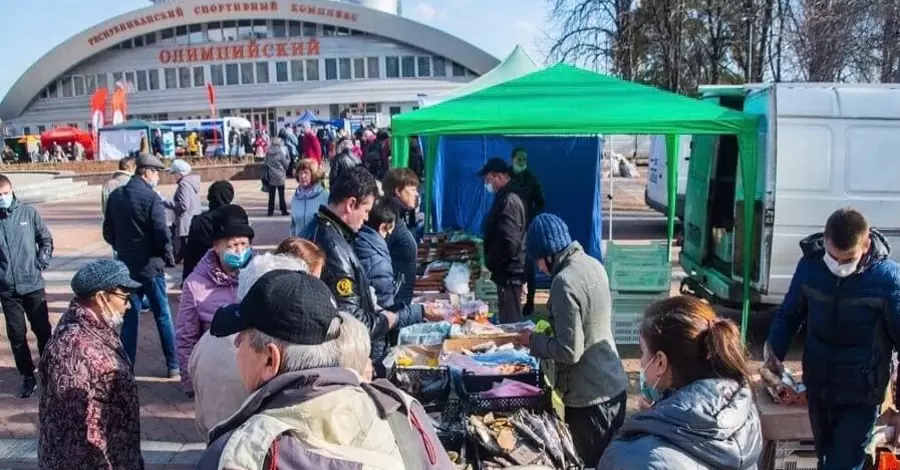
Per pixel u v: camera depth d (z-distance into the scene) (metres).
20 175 24.52
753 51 22.61
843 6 17.66
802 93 6.41
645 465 1.92
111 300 2.97
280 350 1.55
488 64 64.50
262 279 1.62
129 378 2.91
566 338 3.32
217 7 64.75
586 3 25.22
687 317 2.12
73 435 2.77
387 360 3.57
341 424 1.46
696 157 7.72
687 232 7.90
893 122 6.35
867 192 6.36
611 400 3.45
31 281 5.60
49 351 2.85
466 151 9.86
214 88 66.69
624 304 6.68
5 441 4.91
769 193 6.25
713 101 7.14
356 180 3.44
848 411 3.45
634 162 28.25
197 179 8.58
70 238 13.58
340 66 65.69
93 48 67.75
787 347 3.70
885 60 16.92
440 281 5.96
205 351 2.75
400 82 65.38
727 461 1.91
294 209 7.01
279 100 65.88
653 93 6.45
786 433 3.53
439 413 3.32
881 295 3.27
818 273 3.45
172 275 9.91
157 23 66.00
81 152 41.97
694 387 2.03
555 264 3.45
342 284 3.25
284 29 65.94
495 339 4.07
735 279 6.61
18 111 72.38
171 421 5.23
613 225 14.50
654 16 24.05
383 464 1.47
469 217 10.07
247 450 1.40
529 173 7.80
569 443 3.25
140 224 5.79
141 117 68.44
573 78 6.80
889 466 3.22
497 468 3.06
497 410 3.35
